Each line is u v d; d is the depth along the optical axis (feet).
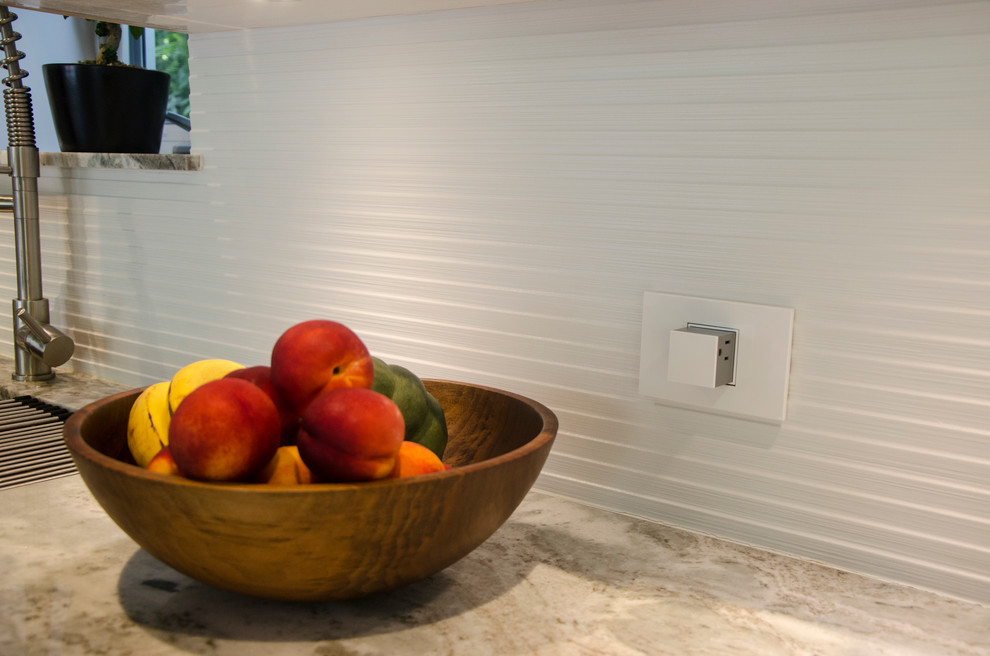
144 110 4.11
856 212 2.24
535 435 2.37
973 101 2.05
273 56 3.46
